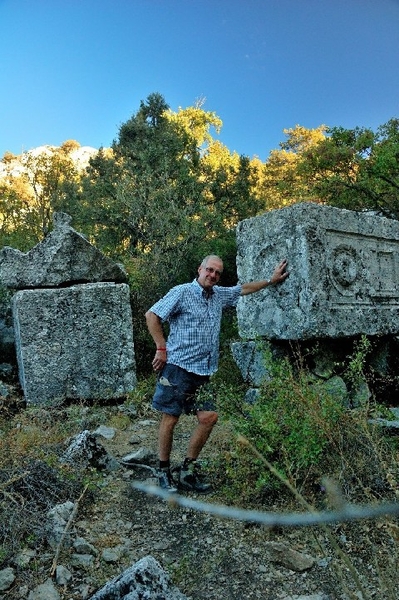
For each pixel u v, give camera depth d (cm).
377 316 491
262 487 305
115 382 537
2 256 537
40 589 225
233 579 242
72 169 1242
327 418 320
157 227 948
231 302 381
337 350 476
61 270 543
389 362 510
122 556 258
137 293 701
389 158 812
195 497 318
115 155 1326
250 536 275
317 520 79
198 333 334
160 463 330
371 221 502
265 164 2644
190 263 908
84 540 262
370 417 413
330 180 898
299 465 299
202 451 389
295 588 234
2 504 271
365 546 255
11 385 571
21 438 379
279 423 328
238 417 338
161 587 214
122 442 428
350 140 915
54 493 297
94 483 326
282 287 453
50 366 523
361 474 298
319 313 434
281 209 459
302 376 362
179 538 276
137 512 303
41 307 526
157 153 1217
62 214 557
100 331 537
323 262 448
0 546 249
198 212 1081
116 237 1096
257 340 405
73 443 361
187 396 331
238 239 504
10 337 633
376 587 227
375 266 507
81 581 237
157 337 336
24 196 1075
